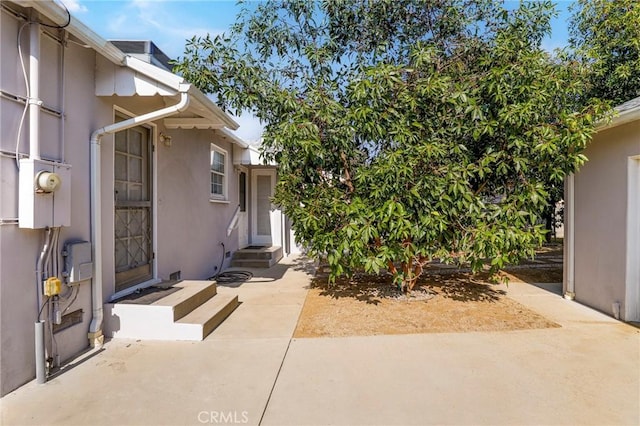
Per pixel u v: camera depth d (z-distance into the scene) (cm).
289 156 539
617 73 730
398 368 350
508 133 487
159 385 316
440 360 367
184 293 494
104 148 434
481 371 342
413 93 514
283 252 1155
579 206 585
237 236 1020
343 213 505
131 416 269
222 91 599
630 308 486
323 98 514
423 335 440
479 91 510
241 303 589
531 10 589
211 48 586
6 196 299
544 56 509
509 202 499
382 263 486
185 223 670
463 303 581
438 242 525
